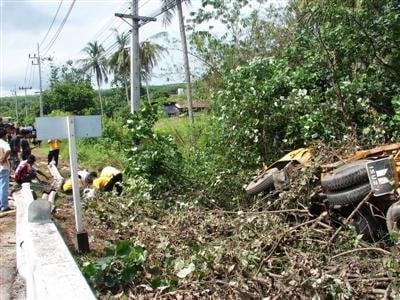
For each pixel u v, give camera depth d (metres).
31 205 5.71
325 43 9.31
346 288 4.14
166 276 4.95
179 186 8.98
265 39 16.73
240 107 9.29
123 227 6.95
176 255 5.51
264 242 5.52
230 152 9.38
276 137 9.37
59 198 10.20
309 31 9.82
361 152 6.51
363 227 5.75
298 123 8.87
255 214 6.39
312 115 8.48
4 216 8.88
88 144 26.17
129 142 9.38
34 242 4.83
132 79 17.62
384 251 4.77
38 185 12.50
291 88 9.48
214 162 9.54
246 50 16.75
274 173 7.24
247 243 5.54
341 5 9.52
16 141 15.39
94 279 4.80
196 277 4.74
